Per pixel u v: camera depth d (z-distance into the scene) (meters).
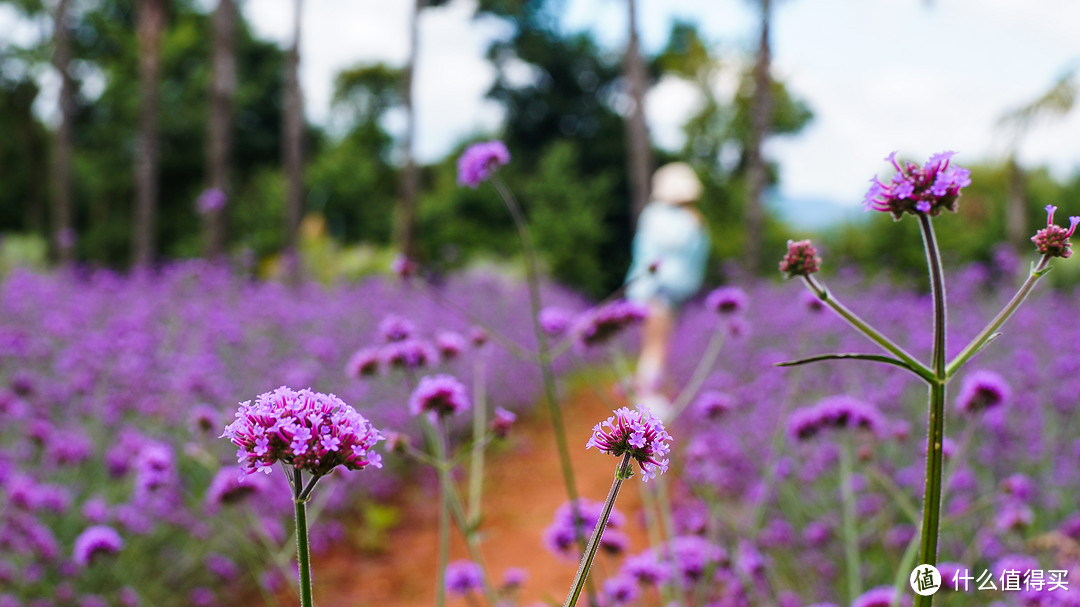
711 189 30.47
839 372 5.61
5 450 4.29
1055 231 1.09
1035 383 5.36
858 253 16.23
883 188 1.15
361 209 32.47
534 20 32.72
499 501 5.89
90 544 3.06
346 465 1.00
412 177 17.53
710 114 31.50
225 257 11.28
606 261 31.02
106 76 30.53
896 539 3.59
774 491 4.30
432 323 9.53
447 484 2.30
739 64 29.94
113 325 7.05
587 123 33.16
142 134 17.73
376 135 39.28
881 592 2.24
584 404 9.52
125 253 32.50
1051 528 3.77
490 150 2.61
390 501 5.92
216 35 14.96
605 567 3.63
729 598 2.98
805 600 3.44
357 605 4.27
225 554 4.33
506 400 8.48
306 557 0.99
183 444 4.70
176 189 32.84
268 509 4.46
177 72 31.92
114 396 5.14
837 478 4.04
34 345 5.84
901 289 10.48
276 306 8.48
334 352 6.75
